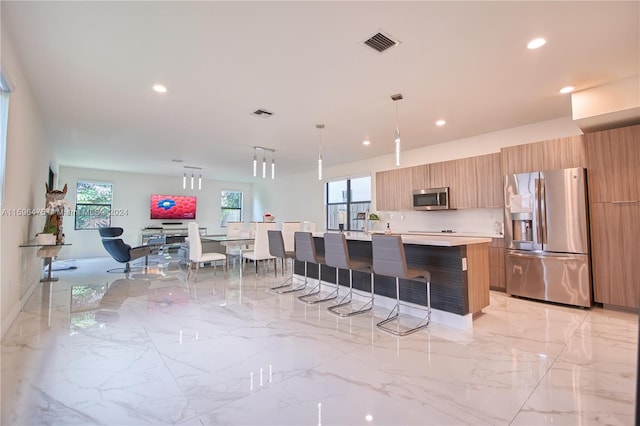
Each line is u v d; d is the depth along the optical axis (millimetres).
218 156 6621
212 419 1577
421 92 3391
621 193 3383
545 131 4348
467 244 3025
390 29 2293
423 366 2160
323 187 8086
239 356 2307
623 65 2820
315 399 1758
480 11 2092
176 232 9156
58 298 3980
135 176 8930
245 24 2230
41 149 4449
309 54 2633
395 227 6316
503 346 2510
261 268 6605
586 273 3518
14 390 1823
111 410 1641
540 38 2406
